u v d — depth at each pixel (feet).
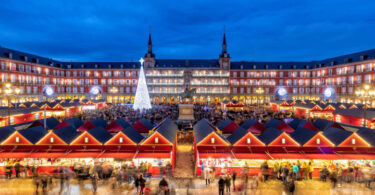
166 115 192.65
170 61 396.98
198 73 383.24
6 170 71.46
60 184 64.95
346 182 70.18
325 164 78.59
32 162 78.84
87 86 373.81
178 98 377.30
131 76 379.76
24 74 273.33
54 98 333.01
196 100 378.94
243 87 379.76
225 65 378.73
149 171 78.84
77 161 80.02
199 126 107.55
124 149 80.23
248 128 110.01
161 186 57.41
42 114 178.81
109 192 63.10
